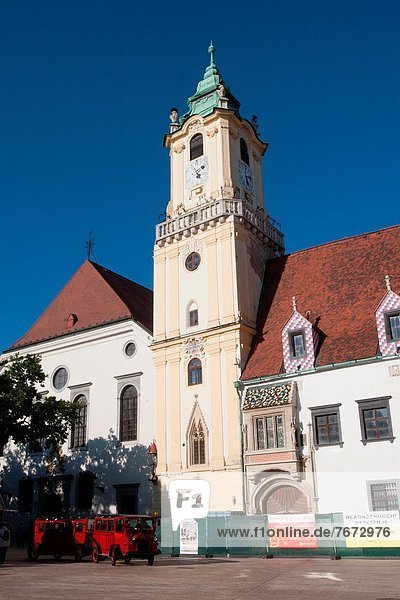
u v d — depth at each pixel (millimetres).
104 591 18516
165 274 46969
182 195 49125
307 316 41406
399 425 33969
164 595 17516
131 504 44531
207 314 43500
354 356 36469
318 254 45750
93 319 52188
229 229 44406
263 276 46875
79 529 31781
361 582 20281
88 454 47844
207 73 53688
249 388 39812
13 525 49812
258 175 51906
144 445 45062
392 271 40688
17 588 19281
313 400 37062
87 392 49656
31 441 41531
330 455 35562
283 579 21609
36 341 54031
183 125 50406
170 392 43375
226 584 20312
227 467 38844
